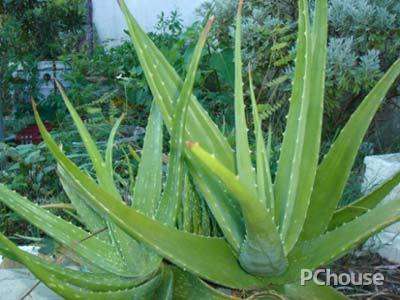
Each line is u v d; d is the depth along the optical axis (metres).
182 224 1.95
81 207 2.05
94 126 4.39
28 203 1.82
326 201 1.84
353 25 3.76
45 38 7.61
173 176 1.75
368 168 3.11
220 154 1.82
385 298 2.25
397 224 2.85
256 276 1.72
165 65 1.82
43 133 1.46
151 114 2.02
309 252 1.74
